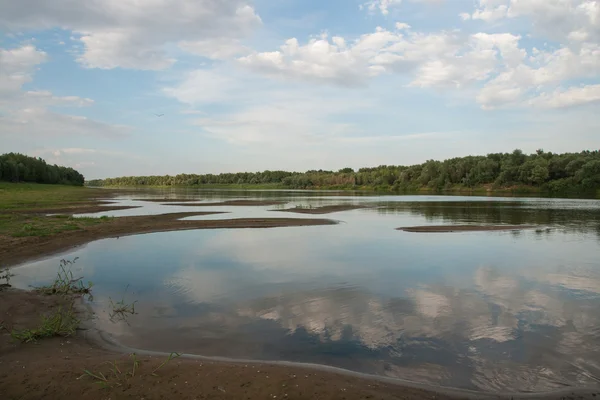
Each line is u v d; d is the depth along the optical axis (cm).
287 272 1560
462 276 1491
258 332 936
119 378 663
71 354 778
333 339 895
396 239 2467
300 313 1073
